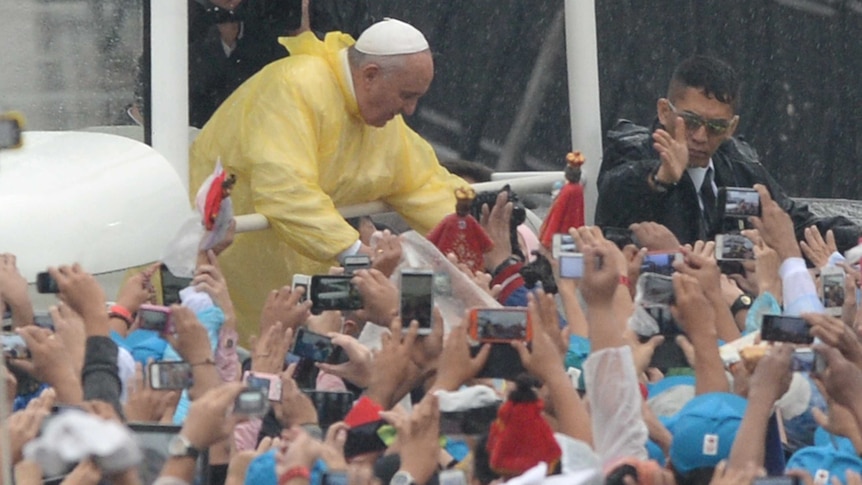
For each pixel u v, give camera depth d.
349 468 14.23
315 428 16.45
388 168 25.00
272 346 18.41
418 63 24.09
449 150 34.12
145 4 24.19
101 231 21.38
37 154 22.22
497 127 34.25
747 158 26.38
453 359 16.61
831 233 23.58
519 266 22.20
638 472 14.99
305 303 18.80
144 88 24.44
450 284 19.91
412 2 33.75
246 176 24.39
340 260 23.58
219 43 27.33
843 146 36.16
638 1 34.72
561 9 34.31
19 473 13.83
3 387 13.60
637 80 34.75
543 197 30.44
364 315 19.91
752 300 21.66
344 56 24.44
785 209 26.30
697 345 17.73
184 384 16.44
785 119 35.91
